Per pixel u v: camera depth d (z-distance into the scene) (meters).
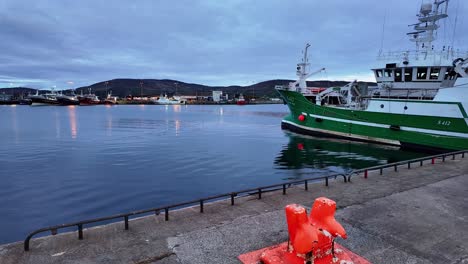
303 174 14.48
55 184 12.33
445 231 3.99
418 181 6.57
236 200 5.20
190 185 12.24
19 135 31.44
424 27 22.31
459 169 7.78
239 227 4.04
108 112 93.81
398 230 4.01
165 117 69.94
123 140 27.89
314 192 5.71
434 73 21.59
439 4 21.58
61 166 16.02
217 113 93.75
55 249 3.39
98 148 22.80
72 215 8.89
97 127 42.09
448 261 3.22
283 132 35.31
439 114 19.94
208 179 13.27
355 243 3.62
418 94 22.39
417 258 3.28
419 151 21.11
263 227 4.04
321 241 2.94
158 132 35.88
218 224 4.14
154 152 21.02
